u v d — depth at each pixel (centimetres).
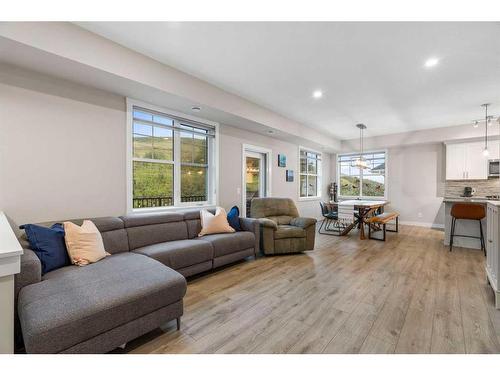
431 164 662
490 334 181
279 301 236
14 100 231
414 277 297
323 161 810
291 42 246
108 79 260
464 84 348
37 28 199
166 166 381
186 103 336
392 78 329
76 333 135
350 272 315
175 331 187
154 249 264
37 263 170
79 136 273
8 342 123
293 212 477
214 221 350
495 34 229
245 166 513
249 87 362
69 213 266
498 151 558
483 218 403
